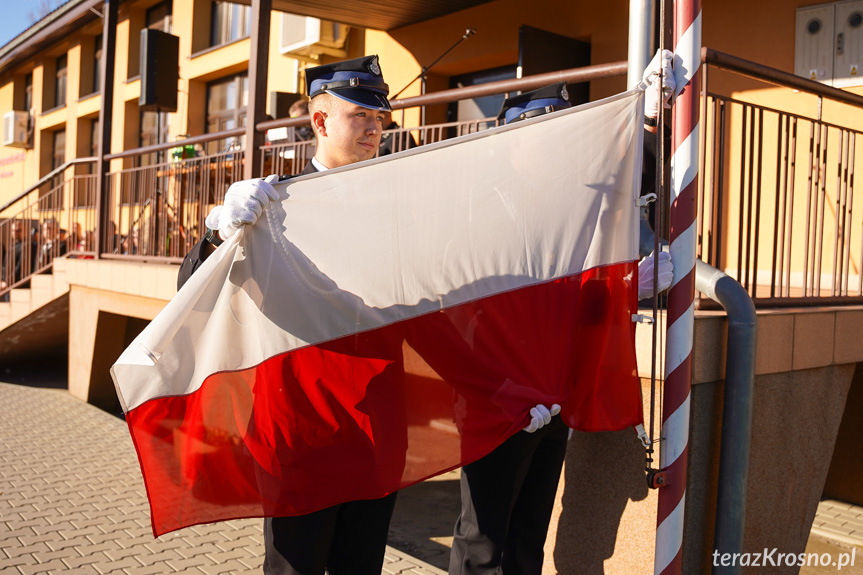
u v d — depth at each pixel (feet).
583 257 8.05
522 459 8.27
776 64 19.74
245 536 13.14
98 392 24.16
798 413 10.85
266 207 6.94
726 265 20.20
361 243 7.26
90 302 24.08
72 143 52.37
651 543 9.28
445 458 7.42
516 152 7.77
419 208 7.45
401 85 28.89
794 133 11.99
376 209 7.31
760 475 10.20
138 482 15.85
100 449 18.43
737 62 10.15
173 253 21.72
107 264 22.59
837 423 11.73
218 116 40.52
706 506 9.51
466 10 26.40
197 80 41.29
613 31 22.41
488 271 7.73
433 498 17.19
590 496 9.91
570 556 10.11
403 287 7.42
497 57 25.86
